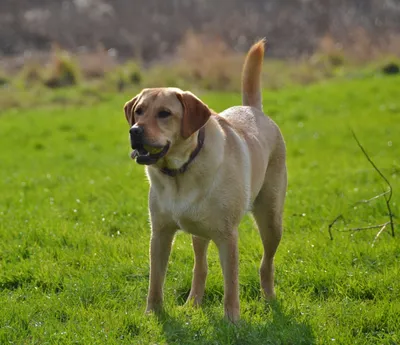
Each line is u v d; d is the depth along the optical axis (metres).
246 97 8.51
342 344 6.60
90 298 7.79
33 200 12.82
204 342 6.66
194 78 31.42
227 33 41.41
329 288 8.00
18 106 27.83
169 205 6.90
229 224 6.94
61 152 19.41
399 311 7.21
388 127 20.27
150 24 42.84
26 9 44.59
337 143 18.44
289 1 46.44
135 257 9.04
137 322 7.03
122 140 20.95
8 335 6.81
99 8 44.72
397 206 11.03
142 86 31.03
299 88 29.45
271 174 7.89
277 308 7.43
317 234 9.86
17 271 8.64
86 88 30.30
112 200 12.08
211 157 6.79
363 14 44.31
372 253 8.95
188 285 8.20
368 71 32.78
